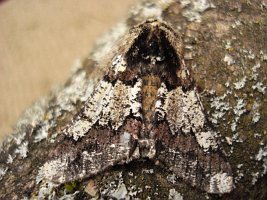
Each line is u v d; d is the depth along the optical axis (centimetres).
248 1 7
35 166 7
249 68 7
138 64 6
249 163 7
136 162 6
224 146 7
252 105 7
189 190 6
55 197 6
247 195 6
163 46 6
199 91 7
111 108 6
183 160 6
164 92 6
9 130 7
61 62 8
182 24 7
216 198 6
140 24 7
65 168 6
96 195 6
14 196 6
